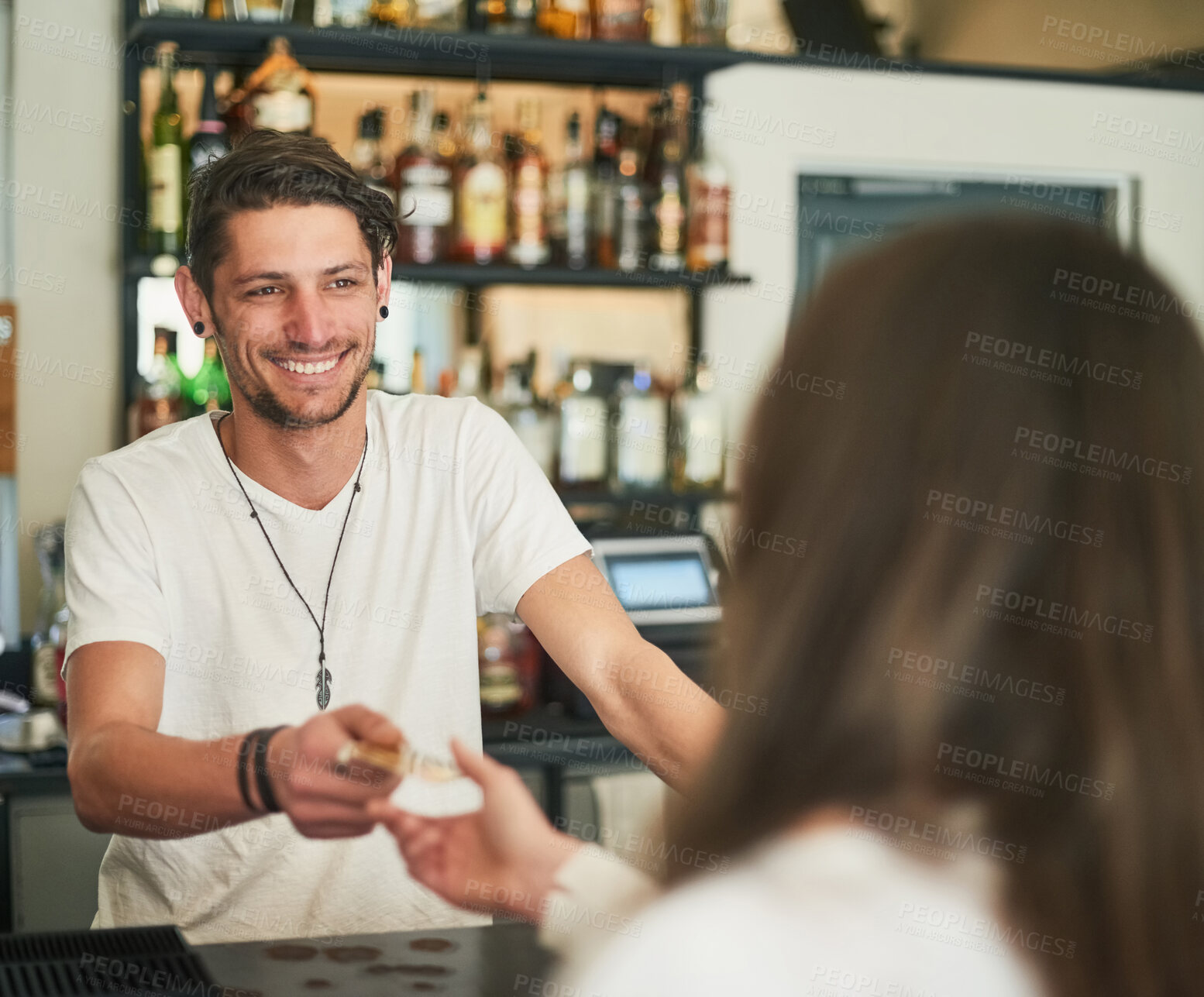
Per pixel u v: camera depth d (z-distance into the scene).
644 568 2.36
